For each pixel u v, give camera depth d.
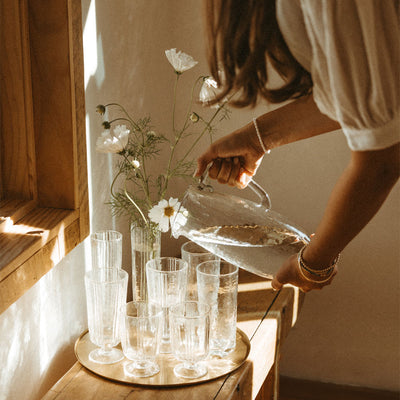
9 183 1.36
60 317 1.44
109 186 1.63
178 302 1.33
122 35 1.63
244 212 1.17
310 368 2.28
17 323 1.24
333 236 0.95
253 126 1.23
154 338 1.19
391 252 2.08
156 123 1.94
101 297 1.23
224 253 1.16
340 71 0.78
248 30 0.83
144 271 1.41
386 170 0.85
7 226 1.24
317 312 2.21
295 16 0.81
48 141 1.34
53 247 1.27
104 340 1.27
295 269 1.07
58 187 1.37
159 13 1.90
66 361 1.49
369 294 2.14
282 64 0.89
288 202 2.12
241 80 0.86
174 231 1.24
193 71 2.05
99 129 1.54
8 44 1.27
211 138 2.06
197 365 1.24
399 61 0.76
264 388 1.63
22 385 1.29
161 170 2.01
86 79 1.44
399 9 0.76
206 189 1.22
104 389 1.17
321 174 2.07
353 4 0.75
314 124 1.19
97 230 1.58
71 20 1.28
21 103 1.31
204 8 0.85
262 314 1.53
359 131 0.81
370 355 2.20
